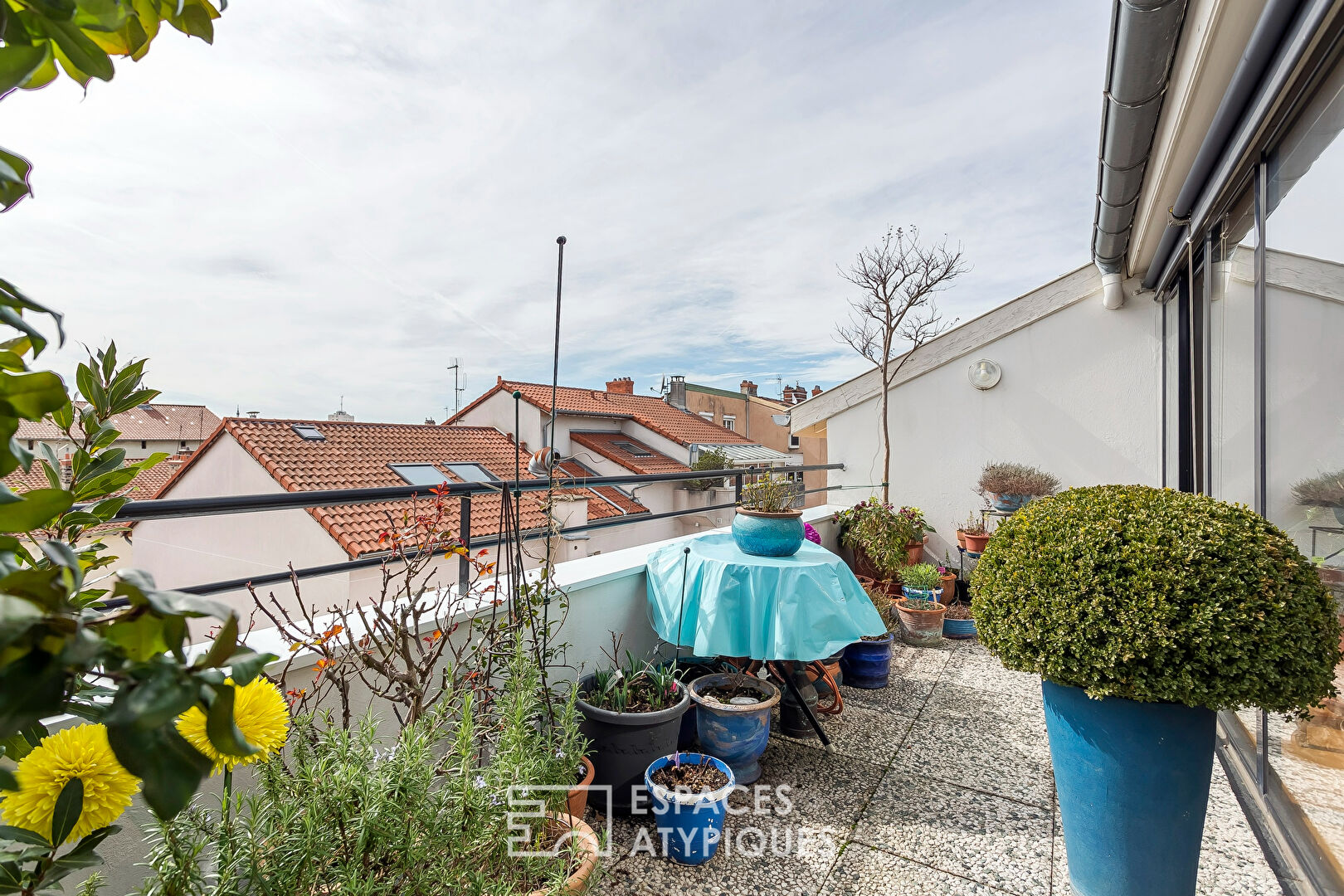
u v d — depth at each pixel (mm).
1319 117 1920
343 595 7305
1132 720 1757
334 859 1308
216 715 274
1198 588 1654
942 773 2744
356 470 9586
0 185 359
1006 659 1946
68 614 276
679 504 15781
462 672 2182
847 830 2344
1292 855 2090
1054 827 2357
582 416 15875
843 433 6027
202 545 9758
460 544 2252
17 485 750
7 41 346
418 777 1409
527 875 1581
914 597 4754
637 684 2654
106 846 1348
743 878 2094
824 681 3365
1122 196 3453
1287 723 2150
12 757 617
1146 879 1785
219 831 1186
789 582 2658
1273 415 2312
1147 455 4965
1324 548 1954
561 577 2773
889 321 5797
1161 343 4883
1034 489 4992
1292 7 1760
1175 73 2533
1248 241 2695
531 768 1740
